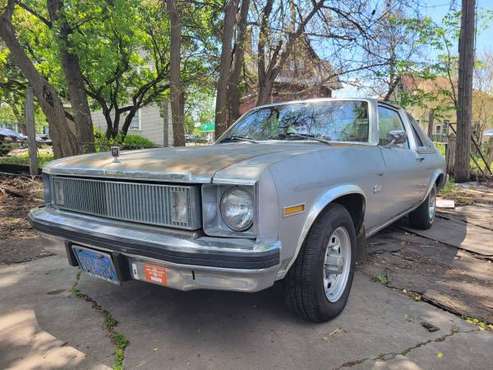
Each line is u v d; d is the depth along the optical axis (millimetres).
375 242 4785
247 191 2141
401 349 2445
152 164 2488
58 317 2859
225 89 8562
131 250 2344
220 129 8633
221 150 2871
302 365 2277
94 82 12344
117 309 2984
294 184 2352
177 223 2299
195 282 2225
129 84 14555
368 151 3363
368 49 9602
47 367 2279
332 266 2840
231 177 2154
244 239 2154
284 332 2641
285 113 3996
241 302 3088
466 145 10953
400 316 2877
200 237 2227
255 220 2125
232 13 8297
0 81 12625
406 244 4723
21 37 12180
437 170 5418
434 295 3229
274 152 2635
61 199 3035
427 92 12406
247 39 9422
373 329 2684
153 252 2248
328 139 3625
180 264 2156
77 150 9016
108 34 11086
